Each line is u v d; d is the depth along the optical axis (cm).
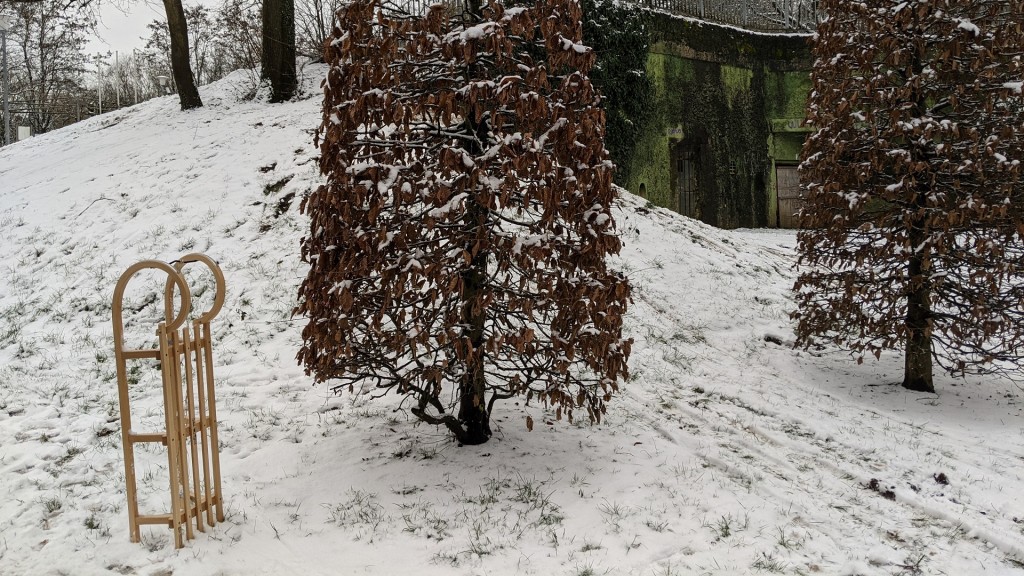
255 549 461
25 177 1498
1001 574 449
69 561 441
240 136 1440
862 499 555
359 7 509
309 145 1316
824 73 841
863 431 710
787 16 2145
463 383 596
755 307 1097
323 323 530
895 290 841
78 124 2050
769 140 2038
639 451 621
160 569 430
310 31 1952
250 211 1150
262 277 974
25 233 1179
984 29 771
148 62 4106
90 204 1246
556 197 504
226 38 2386
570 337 538
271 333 857
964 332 795
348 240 517
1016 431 724
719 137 1928
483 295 516
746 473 585
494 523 492
